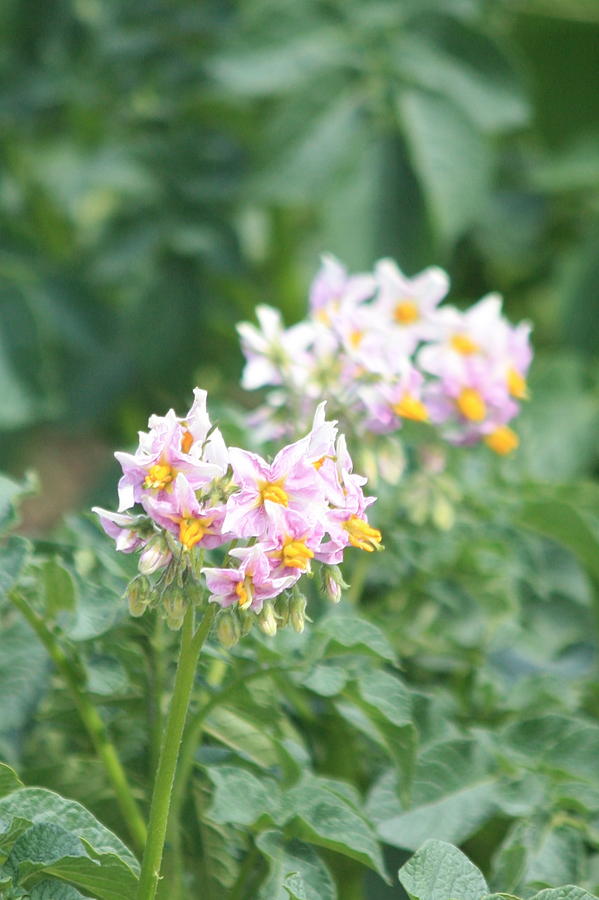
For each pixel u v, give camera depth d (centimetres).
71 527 151
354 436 151
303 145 195
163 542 128
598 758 144
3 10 226
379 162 196
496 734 145
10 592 136
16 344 197
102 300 225
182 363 224
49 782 145
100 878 130
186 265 223
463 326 158
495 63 199
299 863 136
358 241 195
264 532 128
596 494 166
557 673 160
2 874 130
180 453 127
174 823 140
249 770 143
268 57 196
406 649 159
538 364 199
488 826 153
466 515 162
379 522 157
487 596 158
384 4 200
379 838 141
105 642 141
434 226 193
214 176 223
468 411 156
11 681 144
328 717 150
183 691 129
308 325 153
